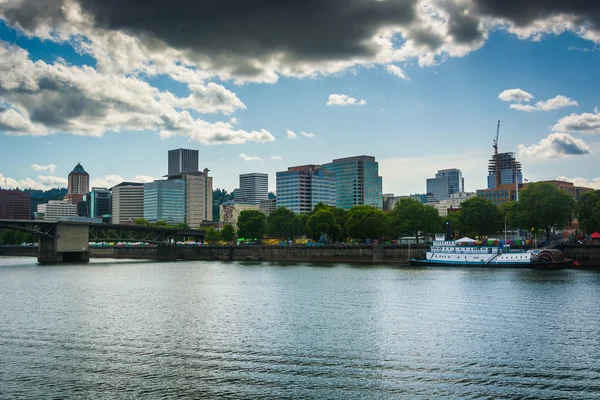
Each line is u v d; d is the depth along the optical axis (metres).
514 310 95.25
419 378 59.12
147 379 59.25
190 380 58.84
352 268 192.12
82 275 181.12
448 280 142.25
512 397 53.72
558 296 109.50
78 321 90.75
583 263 183.62
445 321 87.06
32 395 54.62
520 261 177.88
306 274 170.75
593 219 198.75
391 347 71.31
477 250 188.62
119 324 87.88
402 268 186.62
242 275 173.88
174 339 76.88
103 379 59.28
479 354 67.69
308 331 81.19
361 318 90.75
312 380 58.72
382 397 53.88
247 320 90.50
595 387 56.12
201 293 126.31
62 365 64.44
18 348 72.25
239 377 59.78
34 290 134.62
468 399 53.34
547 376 59.44
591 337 75.44
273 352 69.50
